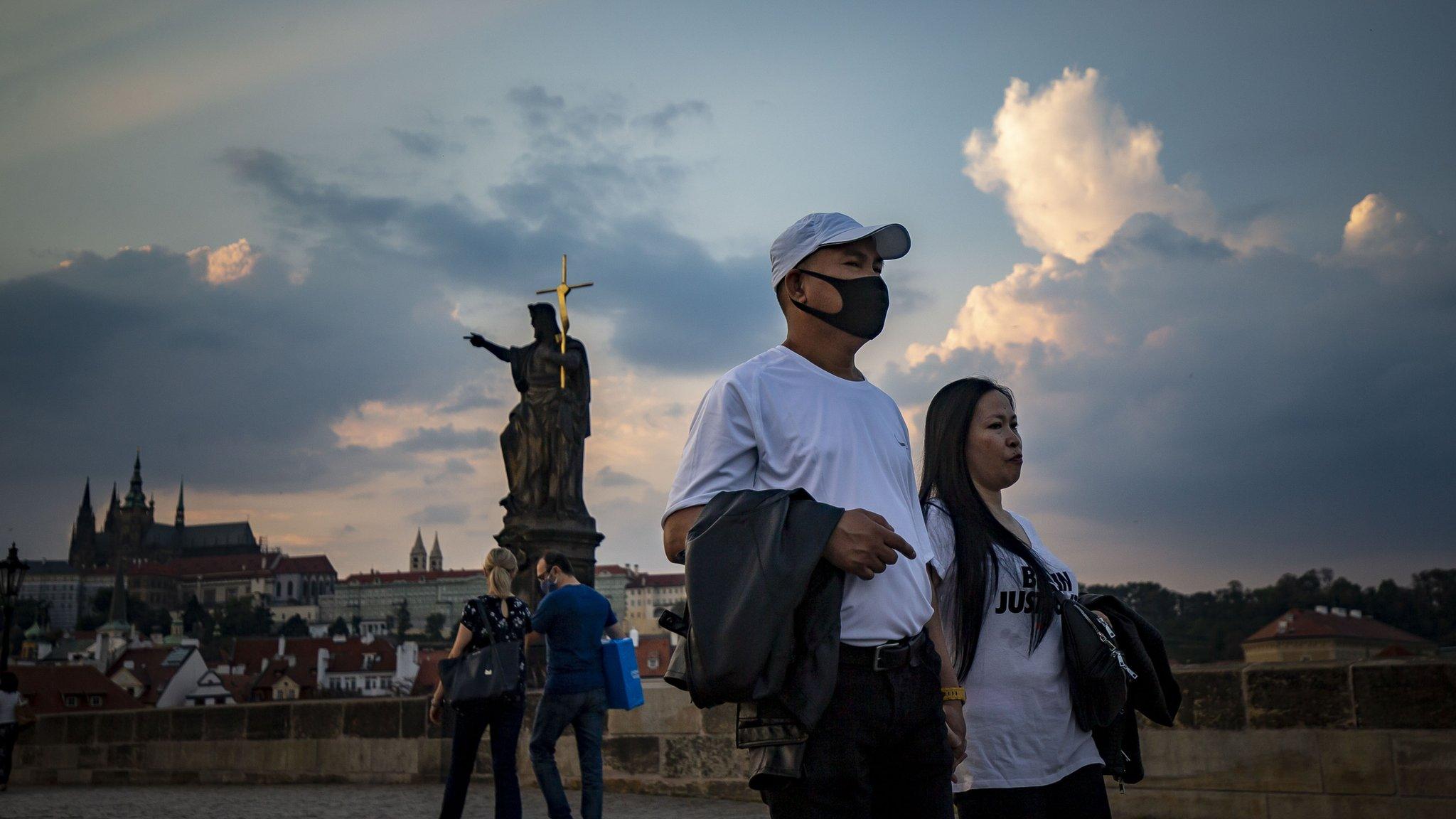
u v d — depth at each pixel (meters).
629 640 7.23
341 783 11.88
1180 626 101.19
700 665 2.21
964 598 3.38
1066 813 3.37
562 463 17.62
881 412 2.66
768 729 2.26
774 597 2.18
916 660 2.40
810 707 2.21
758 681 2.20
